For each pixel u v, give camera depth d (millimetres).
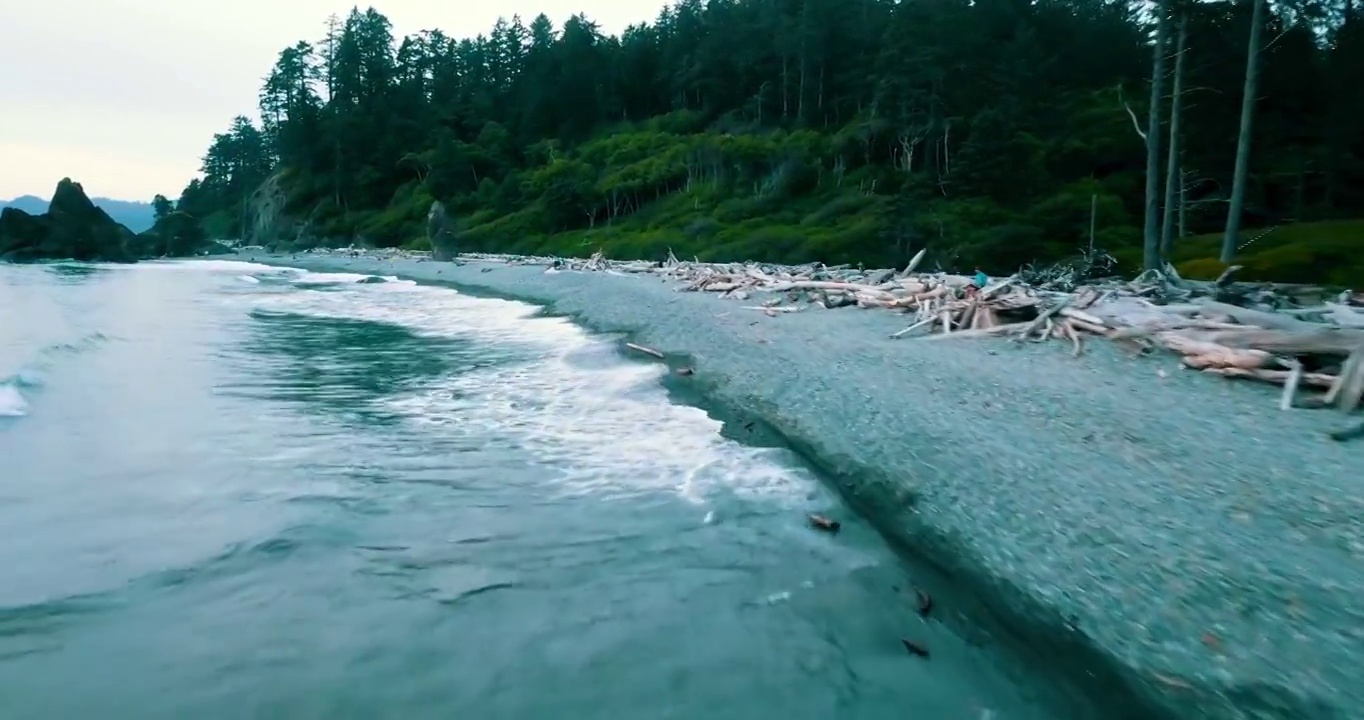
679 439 10164
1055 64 65062
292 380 14234
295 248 76688
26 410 11500
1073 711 4789
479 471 8938
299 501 7910
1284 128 43531
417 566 6512
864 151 60656
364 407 12070
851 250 42219
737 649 5375
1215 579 5680
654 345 16938
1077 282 21969
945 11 61625
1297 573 5645
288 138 94375
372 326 22547
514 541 7023
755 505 7824
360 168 89188
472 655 5246
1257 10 25766
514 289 33344
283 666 5074
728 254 44656
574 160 77438
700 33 91312
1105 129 53969
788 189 57688
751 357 14234
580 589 6172
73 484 8328
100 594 5938
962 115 57250
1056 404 9945
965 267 38875
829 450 9312
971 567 6465
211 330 21312
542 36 108750
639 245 50625
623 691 4902
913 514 7492
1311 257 24531
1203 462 7727
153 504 7781
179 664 5066
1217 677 4859
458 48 116250
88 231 61875
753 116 77062
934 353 13469
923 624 5699
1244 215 40656
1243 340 11344
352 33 99000
